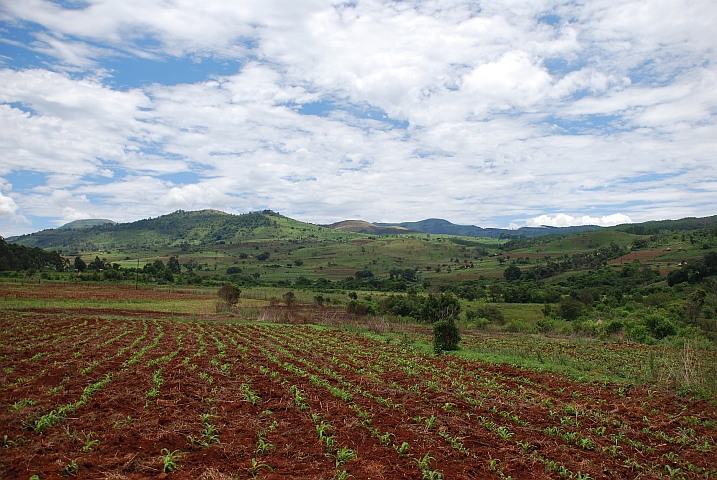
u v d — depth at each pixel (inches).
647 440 392.2
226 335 1098.1
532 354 875.4
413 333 1349.7
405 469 311.3
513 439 379.9
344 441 358.3
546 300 2918.3
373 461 321.1
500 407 478.6
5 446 319.6
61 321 1254.9
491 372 684.7
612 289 2881.4
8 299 1914.4
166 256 7436.0
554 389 578.6
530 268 4692.4
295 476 291.6
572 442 381.1
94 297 2257.6
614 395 551.5
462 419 428.5
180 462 308.3
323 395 503.8
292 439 359.9
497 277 4658.0
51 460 302.7
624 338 1270.9
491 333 1528.1
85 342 860.0
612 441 383.9
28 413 382.0
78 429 362.6
